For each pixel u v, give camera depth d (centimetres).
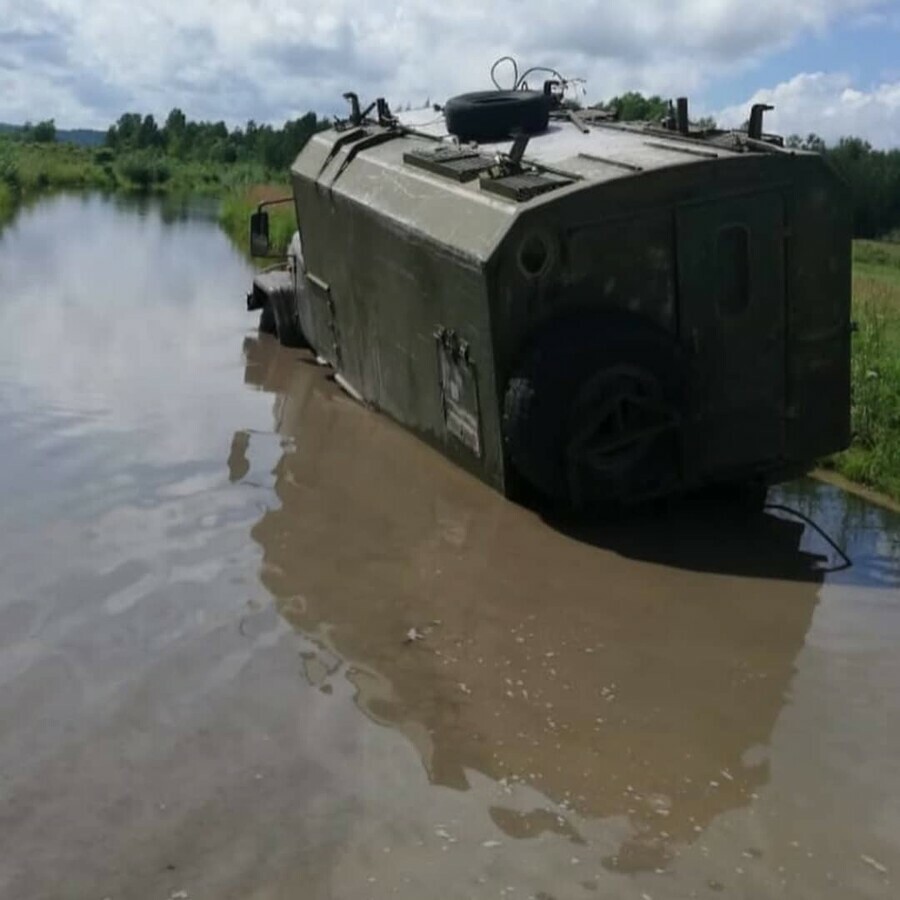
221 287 1817
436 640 683
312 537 821
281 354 1347
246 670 646
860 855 505
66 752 570
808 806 538
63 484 915
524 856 500
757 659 669
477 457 857
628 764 568
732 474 846
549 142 947
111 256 2169
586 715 609
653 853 504
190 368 1285
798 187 826
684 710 615
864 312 1316
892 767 569
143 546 803
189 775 554
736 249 818
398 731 592
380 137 1085
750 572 782
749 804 539
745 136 872
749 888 484
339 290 1091
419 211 880
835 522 886
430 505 877
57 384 1200
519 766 564
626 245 791
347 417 1098
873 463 980
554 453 780
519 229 764
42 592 732
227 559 785
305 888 480
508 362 788
